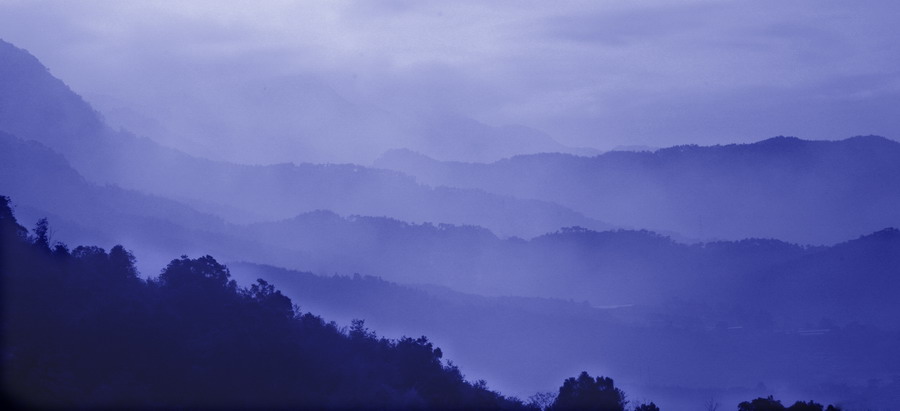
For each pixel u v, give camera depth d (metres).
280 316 144.88
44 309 123.00
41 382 108.94
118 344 121.19
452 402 134.00
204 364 123.88
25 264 132.12
